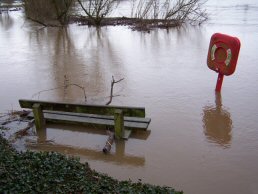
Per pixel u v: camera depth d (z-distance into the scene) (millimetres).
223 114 8438
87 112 7520
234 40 9078
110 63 13766
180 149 6883
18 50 17219
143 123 7629
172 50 15719
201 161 6445
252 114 8359
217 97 9570
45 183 5160
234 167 6227
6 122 8141
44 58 15125
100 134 7586
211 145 7004
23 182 5113
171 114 8547
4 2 46188
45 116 8117
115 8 34250
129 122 7699
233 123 7949
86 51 16266
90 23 25703
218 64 9617
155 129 7758
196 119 8219
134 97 9797
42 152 6297
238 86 10359
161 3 33000
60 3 25969
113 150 6930
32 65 13977
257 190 5598
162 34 20438
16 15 36000
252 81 10727
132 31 22094
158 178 5965
